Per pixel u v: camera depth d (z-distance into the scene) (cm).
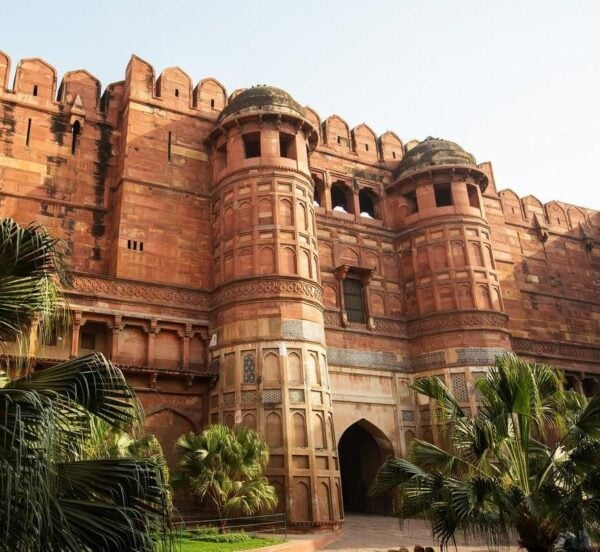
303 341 1616
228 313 1655
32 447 413
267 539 1176
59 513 420
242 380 1564
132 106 1872
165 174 1847
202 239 1828
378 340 2012
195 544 1040
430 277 2080
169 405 1571
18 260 512
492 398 1007
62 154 1781
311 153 2172
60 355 1469
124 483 475
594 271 2819
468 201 2159
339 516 1506
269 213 1747
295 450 1490
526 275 2572
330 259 2064
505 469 943
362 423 1902
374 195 2294
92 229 1747
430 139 2325
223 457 1238
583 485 811
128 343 1595
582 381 2450
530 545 839
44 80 1841
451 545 1303
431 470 994
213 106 2039
